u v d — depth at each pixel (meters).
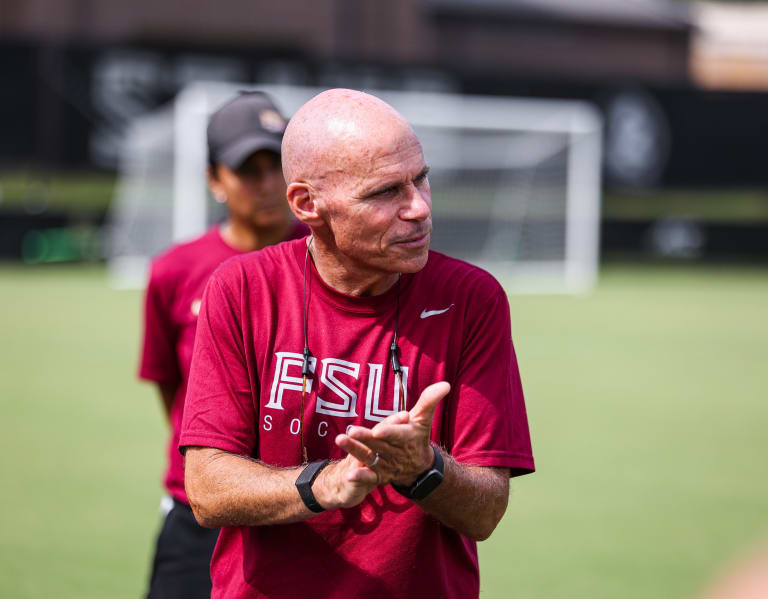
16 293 25.91
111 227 34.50
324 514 3.13
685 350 19.86
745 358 18.97
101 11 37.47
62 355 17.52
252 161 5.02
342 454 3.13
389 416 2.99
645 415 13.61
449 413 3.19
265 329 3.16
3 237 33.59
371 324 3.13
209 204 30.33
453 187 34.00
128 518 8.74
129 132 31.50
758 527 8.59
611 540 8.20
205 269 5.18
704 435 12.42
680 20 46.44
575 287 31.39
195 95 28.72
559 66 44.81
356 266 3.05
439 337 3.15
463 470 2.97
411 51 42.34
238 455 3.12
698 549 7.96
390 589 3.12
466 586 3.33
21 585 7.03
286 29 40.06
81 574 7.29
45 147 31.08
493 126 33.59
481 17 43.22
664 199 37.91
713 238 40.59
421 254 2.97
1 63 30.55
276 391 3.14
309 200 3.02
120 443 11.55
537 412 13.73
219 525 3.11
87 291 26.56
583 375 16.83
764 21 56.50
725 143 36.81
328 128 2.92
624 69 45.78
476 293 3.19
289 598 3.16
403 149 2.91
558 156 33.97
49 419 12.74
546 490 9.79
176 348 5.26
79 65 31.02
